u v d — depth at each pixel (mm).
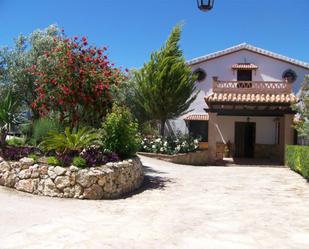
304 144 24109
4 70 17797
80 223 7484
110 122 12438
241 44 27594
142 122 25953
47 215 7945
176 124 28219
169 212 8961
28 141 13109
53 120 13414
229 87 24266
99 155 11352
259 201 10703
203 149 26391
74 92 13156
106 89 13523
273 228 7688
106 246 6117
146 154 21844
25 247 5879
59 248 5902
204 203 10227
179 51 23844
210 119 23750
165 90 22797
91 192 10133
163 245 6316
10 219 7395
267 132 27484
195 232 7227
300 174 17406
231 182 14352
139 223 7750
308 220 8430
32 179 10297
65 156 10938
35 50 18000
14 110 12414
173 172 16547
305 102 17531
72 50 13820
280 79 27312
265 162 24750
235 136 28000
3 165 10789
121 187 11117
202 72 28047
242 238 6902
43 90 13758
